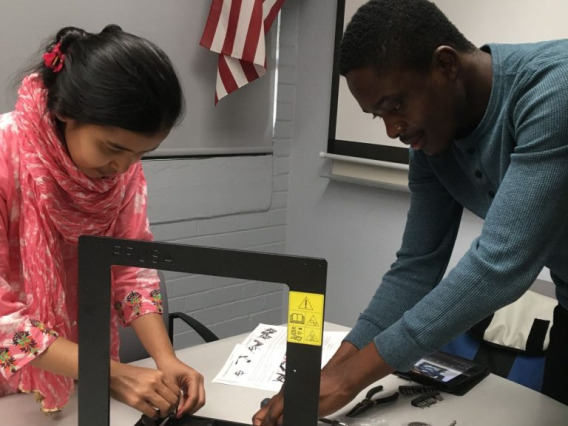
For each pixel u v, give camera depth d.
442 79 1.06
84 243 0.91
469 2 2.39
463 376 1.38
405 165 2.61
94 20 2.31
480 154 1.18
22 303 1.15
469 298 0.99
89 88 0.94
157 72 0.96
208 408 1.24
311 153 3.05
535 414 1.27
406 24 1.01
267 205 3.08
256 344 1.54
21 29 2.14
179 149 2.65
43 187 1.13
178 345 2.83
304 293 0.85
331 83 2.90
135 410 1.20
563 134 0.95
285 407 0.90
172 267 0.90
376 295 1.39
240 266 0.87
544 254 0.99
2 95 2.13
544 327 1.82
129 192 1.32
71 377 1.08
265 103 2.95
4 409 1.21
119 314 1.31
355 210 2.91
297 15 3.00
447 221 1.40
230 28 2.60
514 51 1.12
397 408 1.27
